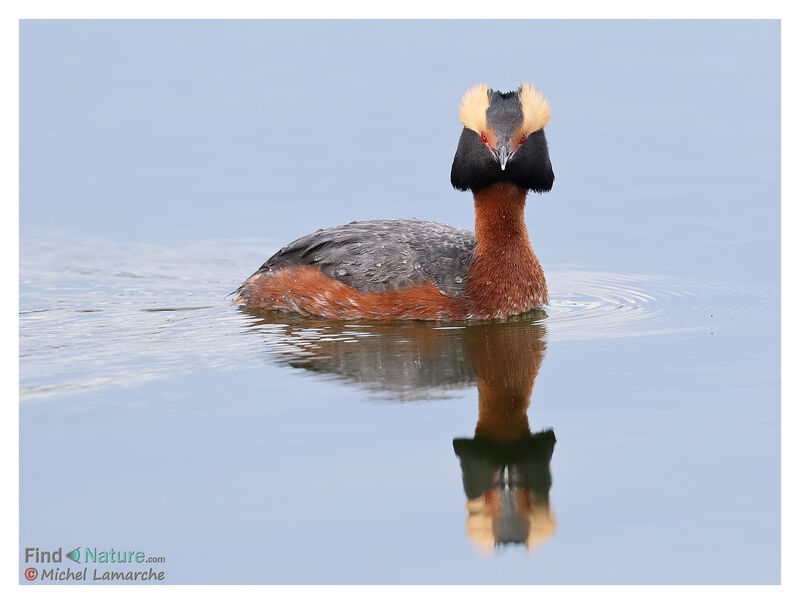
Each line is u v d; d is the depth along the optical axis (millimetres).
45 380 14281
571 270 20359
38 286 19766
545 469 11734
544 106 17000
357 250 17312
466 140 17000
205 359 15172
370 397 13664
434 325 16797
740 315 17125
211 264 21359
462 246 17359
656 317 17141
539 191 17156
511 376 14375
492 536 10539
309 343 15883
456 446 12203
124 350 15641
